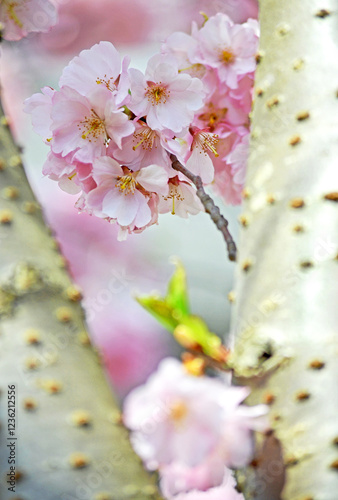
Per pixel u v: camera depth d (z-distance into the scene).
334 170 0.68
